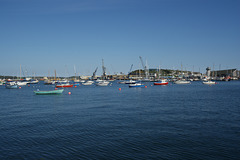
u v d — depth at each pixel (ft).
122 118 108.88
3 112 131.34
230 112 123.44
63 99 209.56
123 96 238.07
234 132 80.69
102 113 124.16
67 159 57.77
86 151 63.21
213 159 56.75
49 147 66.74
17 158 58.59
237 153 60.34
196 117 109.81
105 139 74.02
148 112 126.21
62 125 94.63
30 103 177.99
